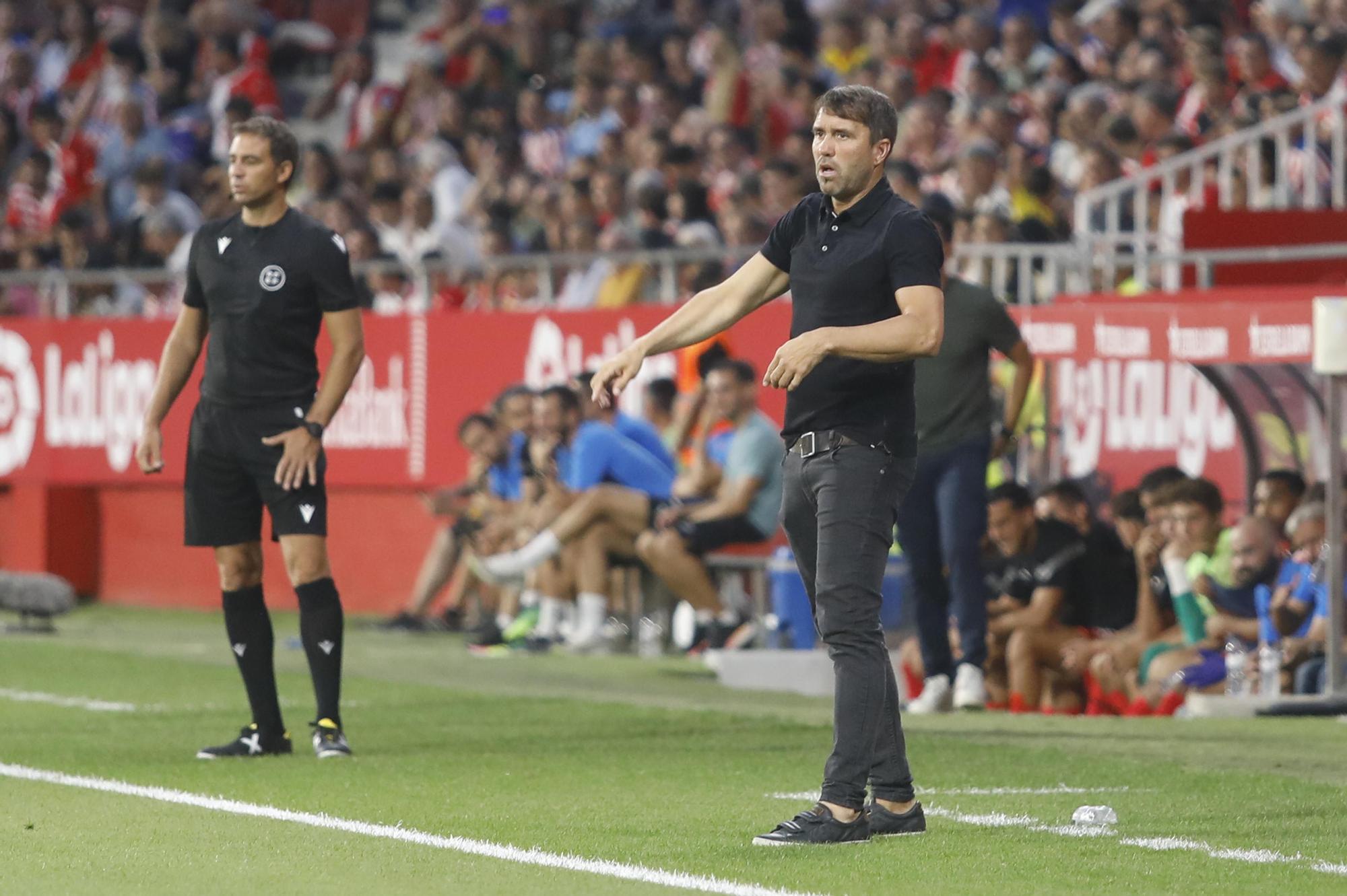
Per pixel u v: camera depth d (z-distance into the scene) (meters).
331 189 64.31
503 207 57.09
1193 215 41.62
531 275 51.56
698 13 73.50
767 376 19.03
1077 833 20.38
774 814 21.77
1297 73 53.28
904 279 19.39
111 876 18.34
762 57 68.81
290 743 27.36
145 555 57.53
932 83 62.41
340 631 27.02
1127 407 41.75
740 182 52.97
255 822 21.34
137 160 70.88
